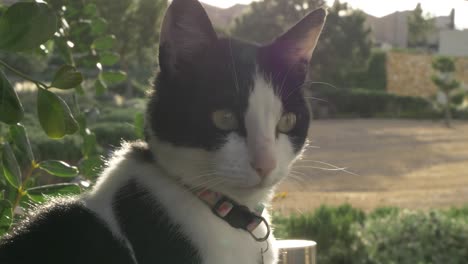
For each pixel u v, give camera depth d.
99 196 0.43
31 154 0.46
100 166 0.52
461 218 1.25
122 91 4.47
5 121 0.33
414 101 5.15
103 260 0.40
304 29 0.47
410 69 5.84
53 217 0.41
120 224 0.41
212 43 0.45
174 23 0.44
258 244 0.44
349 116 4.96
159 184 0.42
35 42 0.33
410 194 2.35
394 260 1.08
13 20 0.33
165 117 0.43
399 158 3.20
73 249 0.39
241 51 0.46
